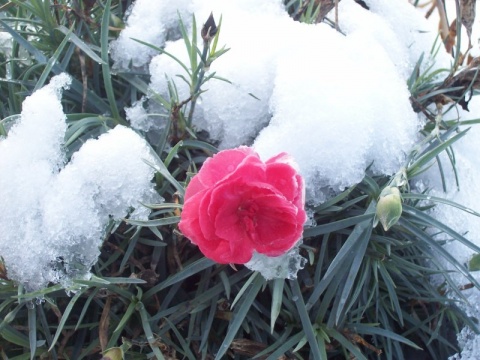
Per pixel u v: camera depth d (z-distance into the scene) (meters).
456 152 0.40
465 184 0.39
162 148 0.36
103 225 0.34
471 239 0.38
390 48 0.41
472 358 0.36
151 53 0.39
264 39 0.38
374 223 0.32
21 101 0.38
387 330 0.35
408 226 0.34
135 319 0.35
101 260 0.35
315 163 0.34
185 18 0.40
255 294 0.33
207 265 0.33
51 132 0.34
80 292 0.32
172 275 0.35
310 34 0.38
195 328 0.35
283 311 0.35
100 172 0.34
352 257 0.34
